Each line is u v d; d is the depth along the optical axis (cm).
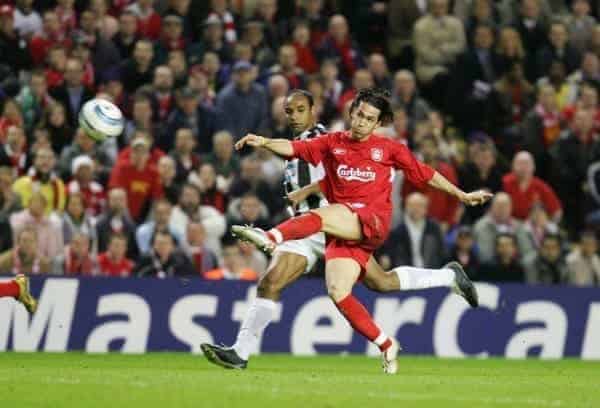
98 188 6212
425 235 6312
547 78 7831
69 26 7044
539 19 8088
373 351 5697
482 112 7619
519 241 6638
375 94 3903
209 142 6838
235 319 5562
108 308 5434
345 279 3938
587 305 5981
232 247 6028
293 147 3938
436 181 4038
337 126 6644
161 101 6800
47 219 5803
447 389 3381
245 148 6888
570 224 7394
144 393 3072
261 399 2981
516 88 7694
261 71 7194
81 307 5403
